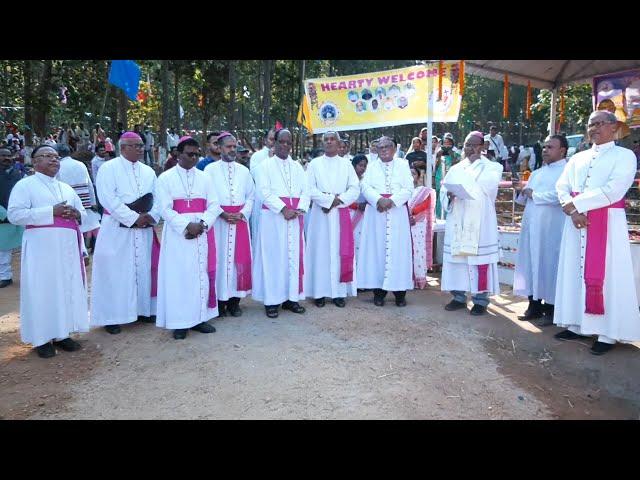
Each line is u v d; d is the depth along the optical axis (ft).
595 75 26.63
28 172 46.85
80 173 27.35
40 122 66.39
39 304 15.55
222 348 16.39
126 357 15.85
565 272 16.94
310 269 20.90
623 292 15.93
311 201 21.18
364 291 24.13
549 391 14.08
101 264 17.57
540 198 18.72
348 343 16.84
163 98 68.85
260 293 19.70
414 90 28.09
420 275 24.13
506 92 26.68
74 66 70.64
